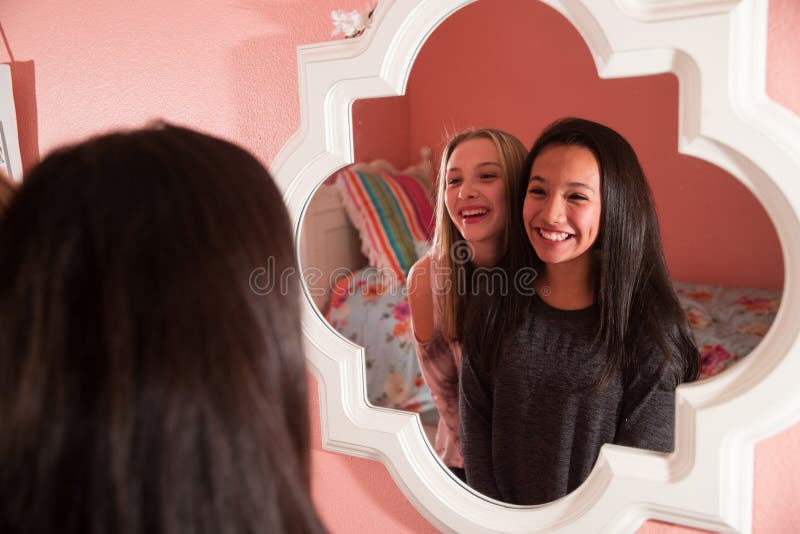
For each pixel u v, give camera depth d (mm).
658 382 684
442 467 833
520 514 784
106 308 314
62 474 320
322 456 973
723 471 674
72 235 321
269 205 381
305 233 873
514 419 765
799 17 622
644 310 677
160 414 321
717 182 631
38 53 1113
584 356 713
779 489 695
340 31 813
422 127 761
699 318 656
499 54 703
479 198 736
